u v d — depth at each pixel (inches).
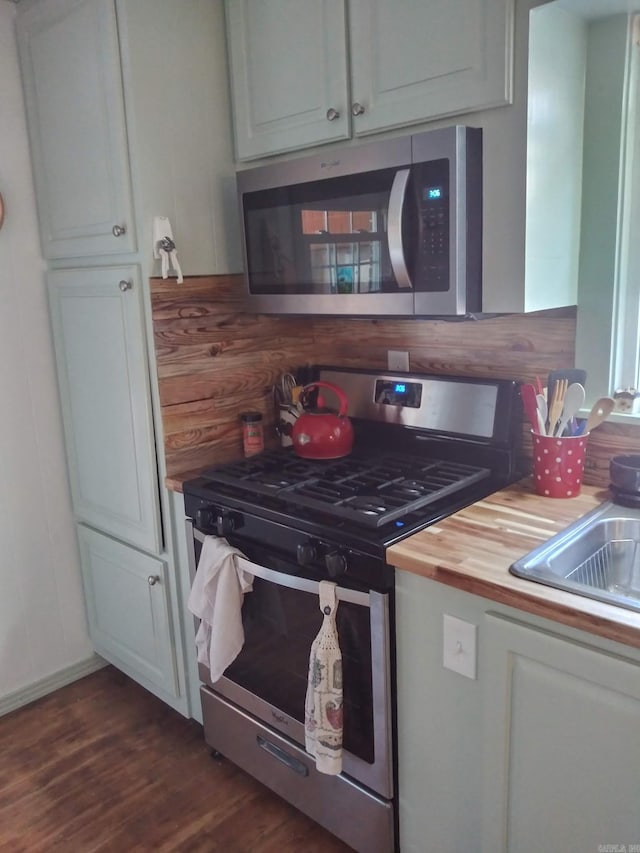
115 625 93.9
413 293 62.4
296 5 68.5
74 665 99.7
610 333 65.6
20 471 90.9
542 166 58.6
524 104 55.6
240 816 73.8
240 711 75.7
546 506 63.1
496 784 52.2
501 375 74.5
